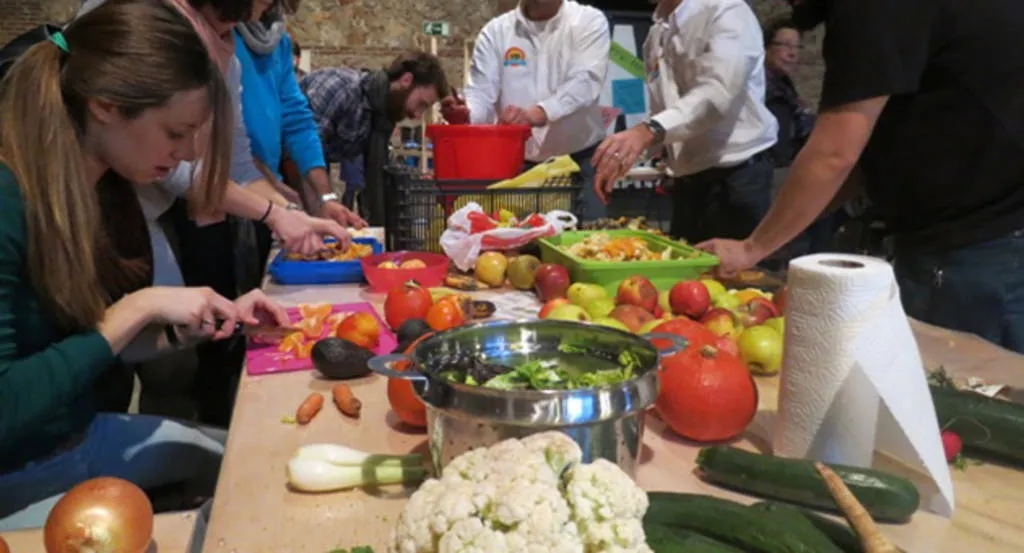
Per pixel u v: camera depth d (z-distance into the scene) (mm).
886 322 960
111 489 980
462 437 895
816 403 995
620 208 6566
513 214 2361
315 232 2189
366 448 1123
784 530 785
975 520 936
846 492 762
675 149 3146
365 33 7355
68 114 1254
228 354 2834
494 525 680
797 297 1006
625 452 912
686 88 2900
